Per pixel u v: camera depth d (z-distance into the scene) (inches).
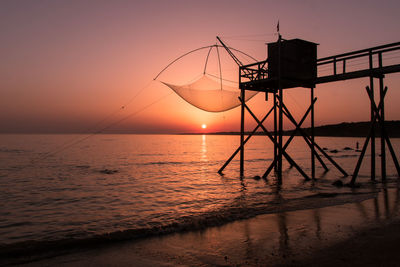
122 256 255.8
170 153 2079.2
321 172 911.7
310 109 698.2
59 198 572.7
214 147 3095.5
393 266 223.3
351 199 470.0
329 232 305.6
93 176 901.2
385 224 330.6
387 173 861.2
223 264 234.4
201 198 546.3
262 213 390.0
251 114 725.3
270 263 233.6
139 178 852.0
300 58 630.5
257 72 679.1
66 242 289.6
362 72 561.0
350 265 225.9
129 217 421.1
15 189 677.9
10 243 318.3
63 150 2325.3
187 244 280.5
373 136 594.2
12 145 3065.9
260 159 1540.4
